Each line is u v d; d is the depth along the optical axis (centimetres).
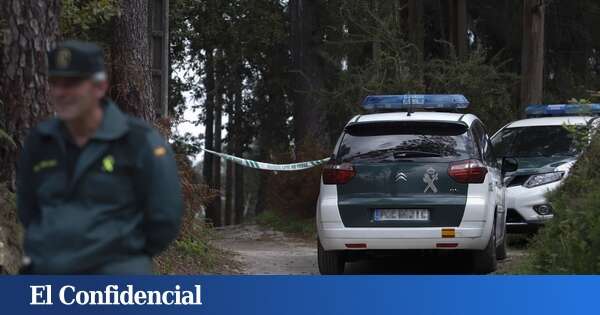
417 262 1400
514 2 3353
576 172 1072
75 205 473
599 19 3475
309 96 3041
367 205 1141
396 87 2438
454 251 1212
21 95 945
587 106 1152
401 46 2606
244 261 1421
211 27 3194
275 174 2198
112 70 1404
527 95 2455
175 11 2803
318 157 2170
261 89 3844
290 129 3909
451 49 2589
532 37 2448
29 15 945
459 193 1138
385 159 1155
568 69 3484
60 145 475
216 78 3800
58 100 465
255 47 3375
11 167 948
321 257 1214
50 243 468
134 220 477
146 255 484
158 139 482
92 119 472
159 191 475
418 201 1134
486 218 1143
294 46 3281
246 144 4078
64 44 465
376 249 1147
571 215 943
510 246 1681
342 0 2858
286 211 2183
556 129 1691
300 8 3262
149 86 1422
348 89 2570
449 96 1353
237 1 3238
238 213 4747
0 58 967
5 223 862
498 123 2519
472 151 1162
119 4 1373
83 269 468
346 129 1199
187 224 1304
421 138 1166
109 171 472
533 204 1548
